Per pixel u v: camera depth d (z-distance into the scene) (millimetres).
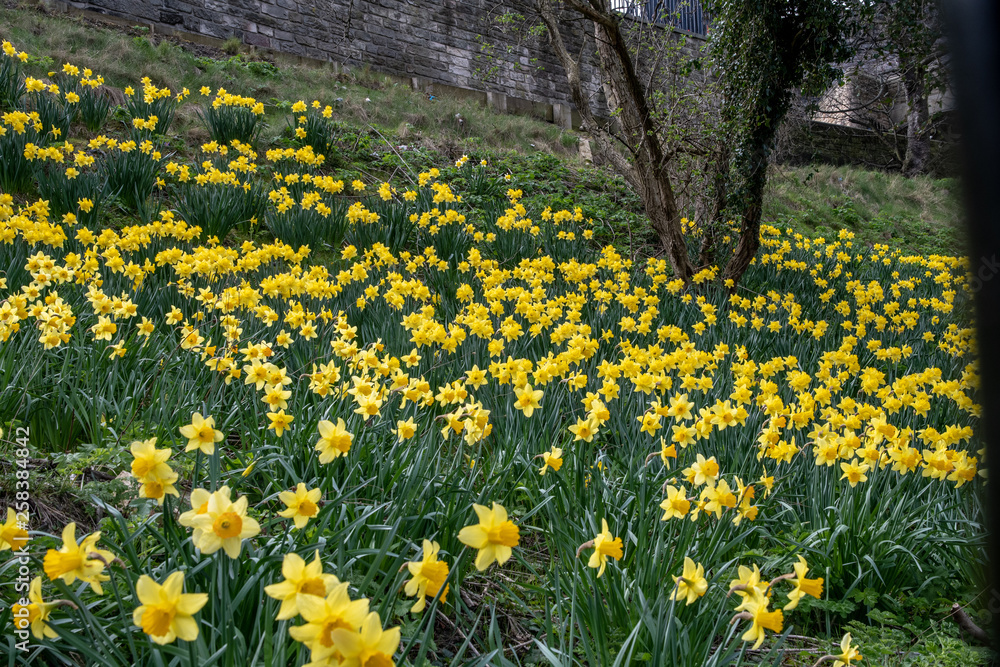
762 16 7008
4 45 7441
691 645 1965
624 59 7148
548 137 13156
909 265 11383
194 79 10453
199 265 4469
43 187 5922
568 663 1782
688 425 3520
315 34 13289
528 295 5066
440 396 2922
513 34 15461
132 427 2961
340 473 2590
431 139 11305
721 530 2355
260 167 8477
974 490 2809
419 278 6508
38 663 1637
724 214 7781
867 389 4047
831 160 17109
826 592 2504
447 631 2172
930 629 2430
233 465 2709
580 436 2615
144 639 1600
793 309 6324
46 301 3385
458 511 2334
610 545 1740
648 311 5121
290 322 3896
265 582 1710
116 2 11273
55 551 1340
